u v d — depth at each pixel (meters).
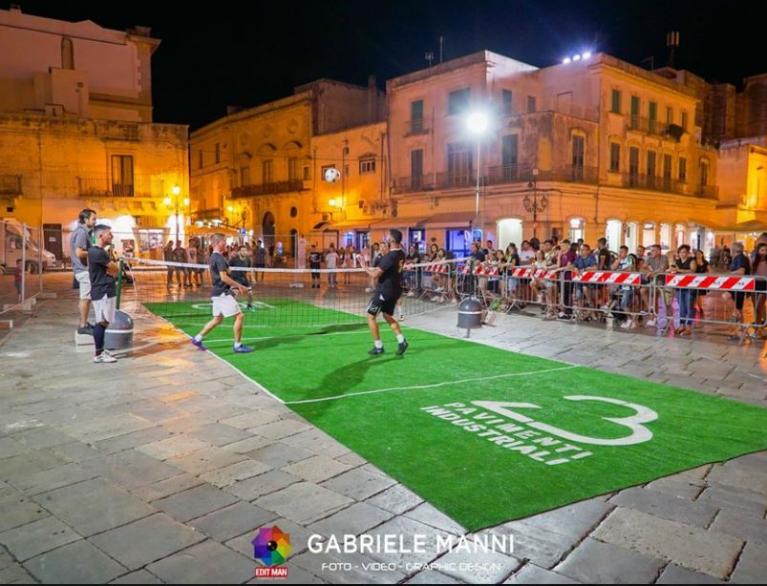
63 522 3.92
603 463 4.86
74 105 34.91
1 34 34.53
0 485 4.48
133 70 38.41
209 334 11.19
